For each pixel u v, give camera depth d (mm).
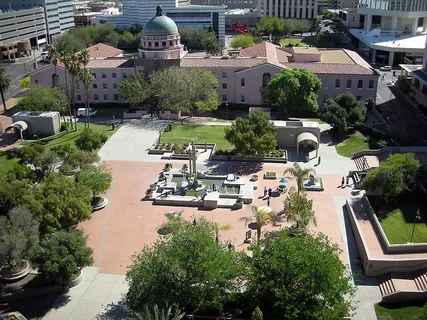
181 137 113625
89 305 58688
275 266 50656
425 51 138250
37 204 67562
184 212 80438
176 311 48375
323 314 48125
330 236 71812
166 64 136250
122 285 62406
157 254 54969
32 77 137500
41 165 86812
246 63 134750
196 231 56156
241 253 57969
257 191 86875
